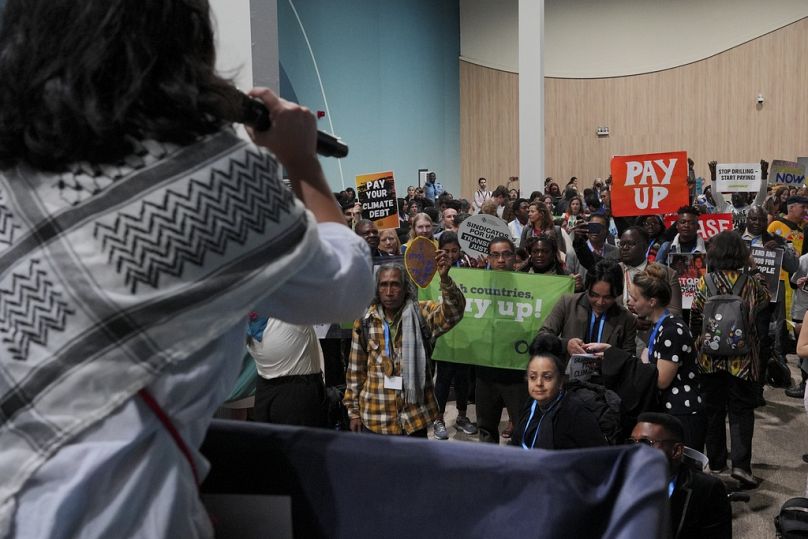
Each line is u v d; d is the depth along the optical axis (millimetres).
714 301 5570
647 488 880
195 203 814
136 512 816
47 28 830
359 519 1008
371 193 8414
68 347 790
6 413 803
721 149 25391
